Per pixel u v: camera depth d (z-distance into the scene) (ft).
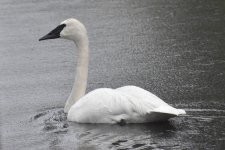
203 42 80.07
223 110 54.60
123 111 51.21
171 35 84.38
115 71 71.46
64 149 48.01
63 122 53.98
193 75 67.15
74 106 53.88
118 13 97.30
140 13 96.53
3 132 53.31
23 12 101.86
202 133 48.62
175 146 46.42
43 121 55.52
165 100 59.36
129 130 50.16
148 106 50.47
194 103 57.47
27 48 84.53
